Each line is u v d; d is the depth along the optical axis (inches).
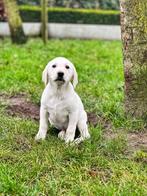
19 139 85.7
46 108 84.7
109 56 185.5
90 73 148.1
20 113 103.4
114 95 115.9
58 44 222.1
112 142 83.9
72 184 69.3
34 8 262.5
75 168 74.3
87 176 72.2
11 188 67.1
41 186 67.9
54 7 277.0
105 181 71.2
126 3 92.3
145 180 71.1
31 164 74.8
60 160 76.4
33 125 93.0
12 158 77.5
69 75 82.1
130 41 93.0
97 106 105.1
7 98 115.8
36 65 154.3
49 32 260.7
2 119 95.9
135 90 94.0
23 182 69.3
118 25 270.8
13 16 216.7
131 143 86.3
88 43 231.6
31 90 120.6
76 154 77.9
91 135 87.8
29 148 82.0
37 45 212.8
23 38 219.1
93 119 100.3
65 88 82.7
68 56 180.4
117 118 96.5
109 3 289.9
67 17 268.5
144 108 94.1
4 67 148.6
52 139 85.9
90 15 269.3
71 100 83.2
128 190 66.9
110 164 76.0
